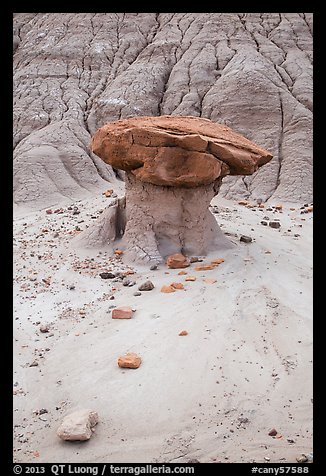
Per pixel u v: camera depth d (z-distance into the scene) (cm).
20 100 2306
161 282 936
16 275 993
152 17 2922
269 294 864
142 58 2581
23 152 1939
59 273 1000
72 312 827
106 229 1150
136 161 1032
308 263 1063
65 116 2202
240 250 1113
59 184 1822
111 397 588
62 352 694
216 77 2333
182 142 988
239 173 1119
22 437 521
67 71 2508
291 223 1434
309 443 512
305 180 1775
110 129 1059
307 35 2616
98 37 2712
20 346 711
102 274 977
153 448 504
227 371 637
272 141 1941
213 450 501
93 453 495
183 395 590
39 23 2912
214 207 1594
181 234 1082
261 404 577
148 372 634
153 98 2298
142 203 1081
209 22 2683
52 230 1334
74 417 528
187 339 709
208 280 924
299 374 632
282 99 2075
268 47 2488
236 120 2045
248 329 740
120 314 787
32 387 612
